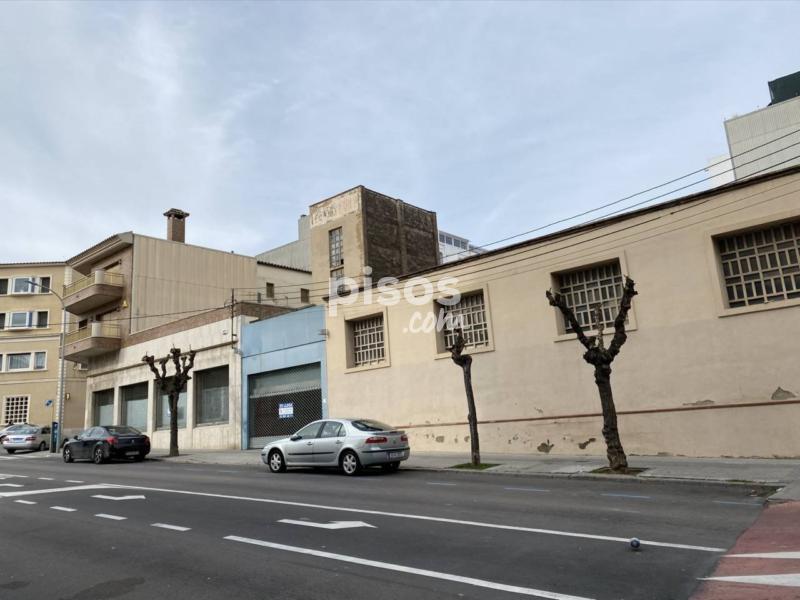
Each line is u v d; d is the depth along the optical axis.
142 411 31.73
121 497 11.55
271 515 9.02
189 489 12.48
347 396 21.62
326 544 6.99
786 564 5.52
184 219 37.94
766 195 13.65
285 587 5.43
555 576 5.47
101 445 21.31
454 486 11.77
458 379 18.73
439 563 6.04
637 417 15.06
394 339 20.56
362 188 30.38
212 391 27.66
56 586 5.75
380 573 5.75
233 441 25.50
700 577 5.28
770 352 13.34
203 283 36.38
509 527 7.64
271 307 27.58
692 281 14.54
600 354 12.98
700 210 14.59
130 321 33.09
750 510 8.36
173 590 5.48
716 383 13.97
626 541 6.69
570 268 16.66
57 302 44.75
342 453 14.43
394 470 15.11
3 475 17.28
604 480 12.01
